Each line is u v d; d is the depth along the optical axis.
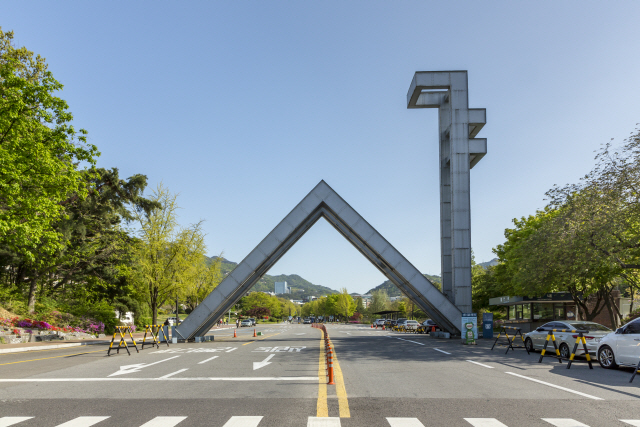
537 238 25.75
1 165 19.59
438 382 11.18
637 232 21.97
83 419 7.27
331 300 142.75
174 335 28.73
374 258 32.31
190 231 36.09
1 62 24.81
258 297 152.50
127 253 38.84
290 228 29.77
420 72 34.25
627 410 7.90
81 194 24.88
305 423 6.93
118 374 12.98
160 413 7.68
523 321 38.06
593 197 22.66
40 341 27.84
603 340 14.36
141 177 40.56
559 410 7.90
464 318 26.25
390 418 7.26
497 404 8.42
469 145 33.44
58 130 22.94
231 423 6.93
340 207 30.31
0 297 32.53
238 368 14.21
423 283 30.31
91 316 38.25
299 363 15.62
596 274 27.06
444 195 36.56
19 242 21.80
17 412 7.85
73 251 35.19
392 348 22.64
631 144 21.92
